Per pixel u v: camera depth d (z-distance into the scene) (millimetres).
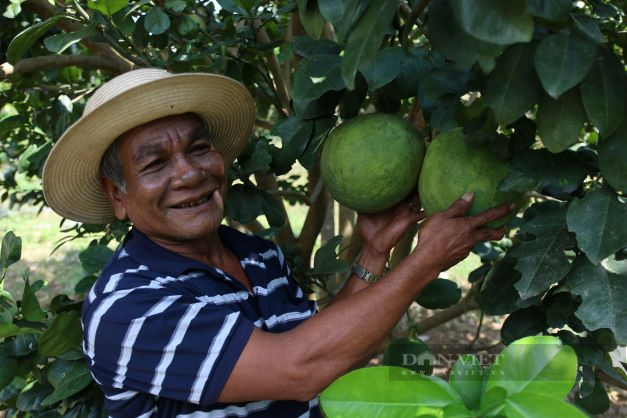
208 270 1653
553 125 1254
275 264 2023
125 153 1609
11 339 2145
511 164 1428
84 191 1834
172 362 1447
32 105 3266
